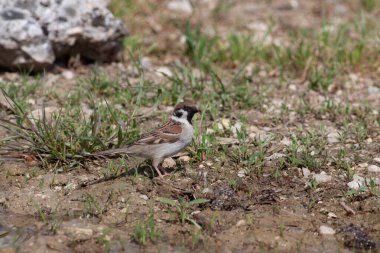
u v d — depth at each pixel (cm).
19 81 1455
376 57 1648
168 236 940
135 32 1748
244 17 1916
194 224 960
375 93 1487
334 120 1351
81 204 1021
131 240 930
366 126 1296
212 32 1797
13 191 1058
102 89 1430
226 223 970
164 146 1061
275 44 1686
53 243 920
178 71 1549
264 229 955
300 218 984
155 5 1909
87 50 1551
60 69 1523
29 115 1300
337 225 969
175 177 1099
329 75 1518
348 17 1925
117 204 1017
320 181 1081
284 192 1055
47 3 1465
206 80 1522
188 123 1077
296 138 1243
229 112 1373
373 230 959
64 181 1083
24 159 1145
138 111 1335
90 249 908
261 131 1286
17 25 1425
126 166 1099
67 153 1134
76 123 1209
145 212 1000
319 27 1841
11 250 905
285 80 1537
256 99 1420
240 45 1653
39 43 1447
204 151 1162
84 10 1495
